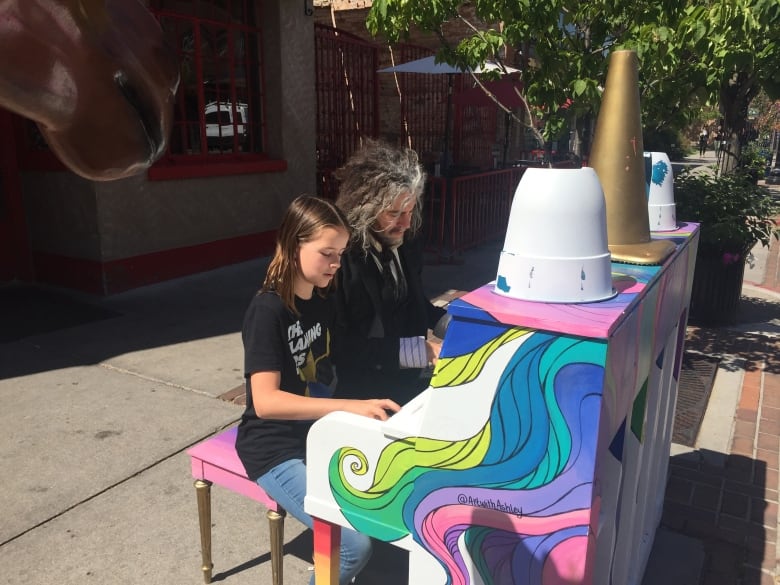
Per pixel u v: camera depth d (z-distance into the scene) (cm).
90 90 52
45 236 650
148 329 533
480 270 760
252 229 772
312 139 835
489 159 1398
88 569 251
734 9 324
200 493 231
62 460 329
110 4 55
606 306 140
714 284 563
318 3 1284
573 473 135
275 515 214
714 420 395
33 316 563
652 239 221
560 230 139
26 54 48
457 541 153
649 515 248
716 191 549
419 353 239
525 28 379
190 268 700
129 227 633
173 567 254
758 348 520
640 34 353
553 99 388
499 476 144
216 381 430
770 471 339
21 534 271
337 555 182
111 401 398
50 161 616
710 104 385
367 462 163
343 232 188
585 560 138
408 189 225
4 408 387
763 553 273
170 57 59
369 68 1007
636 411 183
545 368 133
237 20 736
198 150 708
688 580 253
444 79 1248
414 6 400
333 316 220
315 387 212
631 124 184
